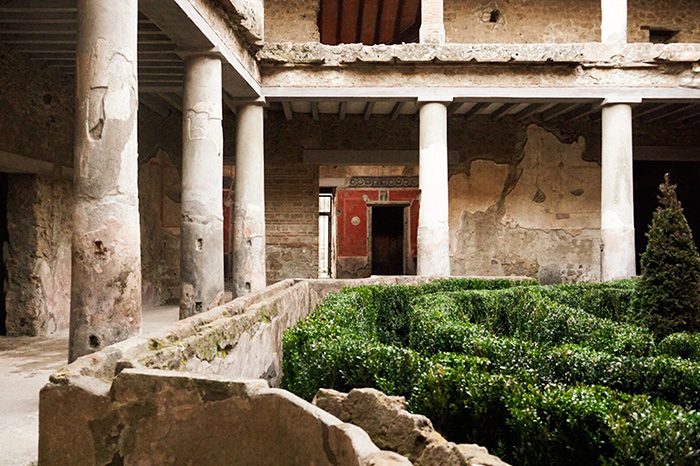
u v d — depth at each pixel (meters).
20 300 8.27
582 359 4.00
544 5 13.90
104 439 2.62
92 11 4.73
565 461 2.88
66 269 9.05
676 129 14.54
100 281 4.62
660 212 6.69
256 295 5.73
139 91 10.52
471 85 11.02
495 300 8.34
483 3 13.84
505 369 3.73
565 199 14.42
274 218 14.03
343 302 6.58
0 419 4.13
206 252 7.67
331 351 4.05
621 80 11.16
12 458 3.29
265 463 2.42
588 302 8.15
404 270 20.47
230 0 7.69
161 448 2.57
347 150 14.06
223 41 8.09
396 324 9.04
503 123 14.41
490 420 3.29
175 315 11.02
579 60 10.89
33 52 7.85
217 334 3.83
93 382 2.68
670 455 2.46
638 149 14.44
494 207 14.34
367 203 20.44
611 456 2.71
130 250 4.80
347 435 2.06
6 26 6.97
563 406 2.91
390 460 1.85
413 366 3.80
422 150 11.12
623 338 5.08
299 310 7.39
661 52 11.02
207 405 2.53
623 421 2.65
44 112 8.46
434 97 10.96
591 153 14.45
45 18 6.61
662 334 6.38
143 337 3.23
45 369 6.05
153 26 7.20
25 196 8.28
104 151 4.69
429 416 3.41
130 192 4.86
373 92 10.92
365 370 3.90
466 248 14.26
